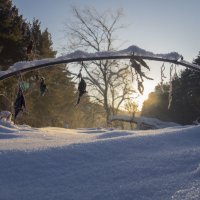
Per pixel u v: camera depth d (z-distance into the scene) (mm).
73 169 3330
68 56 2791
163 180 2955
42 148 3840
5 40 22156
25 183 3115
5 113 8891
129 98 32469
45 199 2818
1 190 2992
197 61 26375
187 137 4164
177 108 31875
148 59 2736
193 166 3188
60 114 36719
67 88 33875
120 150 3746
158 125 26641
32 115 29250
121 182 3004
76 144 3939
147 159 3469
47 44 25312
